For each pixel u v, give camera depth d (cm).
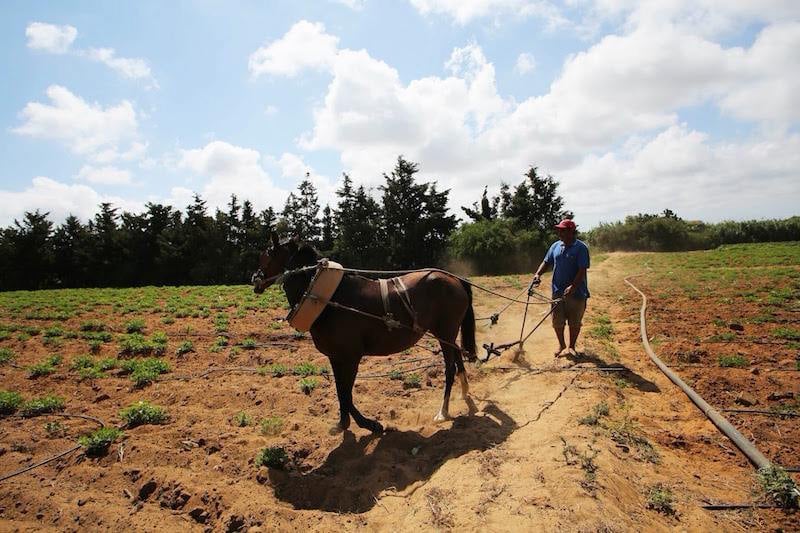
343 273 672
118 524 500
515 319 1453
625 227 5616
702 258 3216
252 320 1714
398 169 5859
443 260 5375
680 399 771
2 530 489
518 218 6069
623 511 445
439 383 912
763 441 625
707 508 471
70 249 5919
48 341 1373
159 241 5709
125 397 923
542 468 516
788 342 1054
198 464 630
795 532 439
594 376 849
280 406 832
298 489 562
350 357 669
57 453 684
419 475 572
